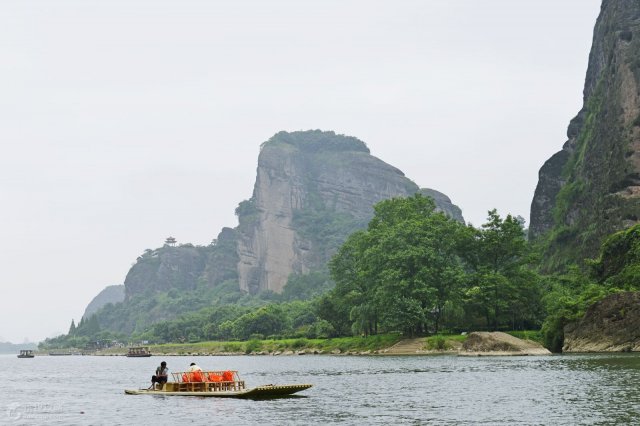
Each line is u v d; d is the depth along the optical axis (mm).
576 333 111188
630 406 41375
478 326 144875
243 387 59312
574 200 198875
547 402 44562
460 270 141375
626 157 172625
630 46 189750
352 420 39844
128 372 117688
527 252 140875
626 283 119062
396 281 139500
